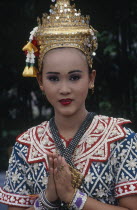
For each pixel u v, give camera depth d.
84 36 2.60
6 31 6.36
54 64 2.56
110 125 2.65
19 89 6.40
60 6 2.65
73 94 2.58
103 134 2.62
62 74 2.56
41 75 2.69
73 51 2.57
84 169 2.55
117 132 2.61
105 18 5.90
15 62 6.36
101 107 6.08
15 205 2.67
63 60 2.55
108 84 6.08
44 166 2.62
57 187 2.51
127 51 6.14
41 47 2.62
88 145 2.60
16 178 2.69
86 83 2.61
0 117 6.61
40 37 2.61
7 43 6.37
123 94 6.08
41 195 2.55
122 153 2.57
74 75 2.57
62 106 2.60
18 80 6.36
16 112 6.55
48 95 2.62
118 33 6.00
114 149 2.59
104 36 5.96
